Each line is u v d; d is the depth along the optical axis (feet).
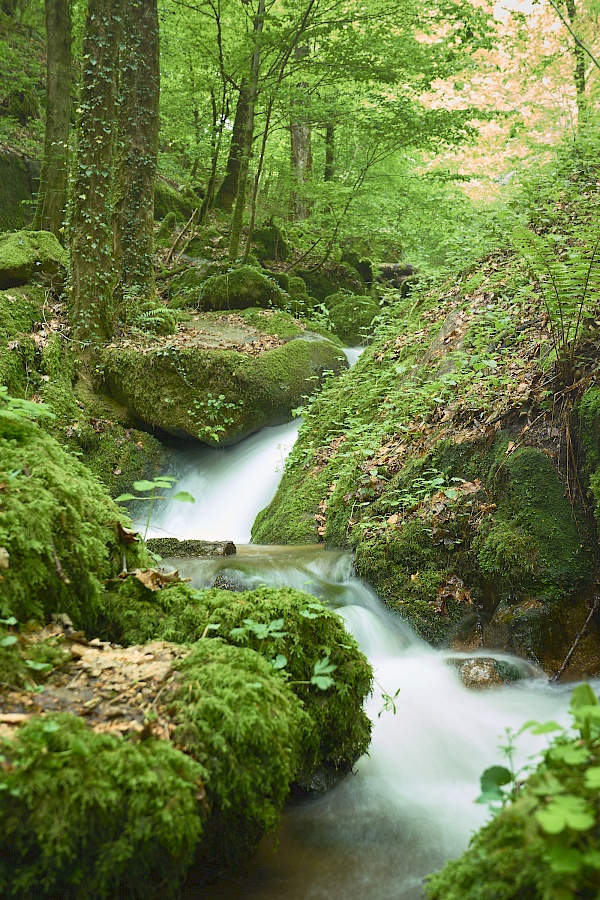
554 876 4.51
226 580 15.62
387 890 8.11
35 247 34.76
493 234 27.86
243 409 30.12
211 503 29.01
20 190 51.78
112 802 5.98
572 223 22.21
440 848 9.00
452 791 10.61
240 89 48.62
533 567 15.34
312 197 47.78
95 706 7.13
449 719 12.47
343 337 40.96
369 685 10.26
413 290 33.17
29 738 6.21
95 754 6.23
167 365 30.66
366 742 10.14
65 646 8.21
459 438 18.33
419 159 53.11
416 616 16.17
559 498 15.96
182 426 30.14
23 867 5.88
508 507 16.37
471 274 26.58
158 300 36.96
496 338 19.51
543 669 14.38
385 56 41.73
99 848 5.98
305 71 44.16
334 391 27.81
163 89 53.11
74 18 52.95
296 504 22.86
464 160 50.96
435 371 22.21
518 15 38.17
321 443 25.12
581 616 15.03
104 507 10.45
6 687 7.14
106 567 9.88
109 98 32.24
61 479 9.78
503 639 15.06
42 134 56.75
